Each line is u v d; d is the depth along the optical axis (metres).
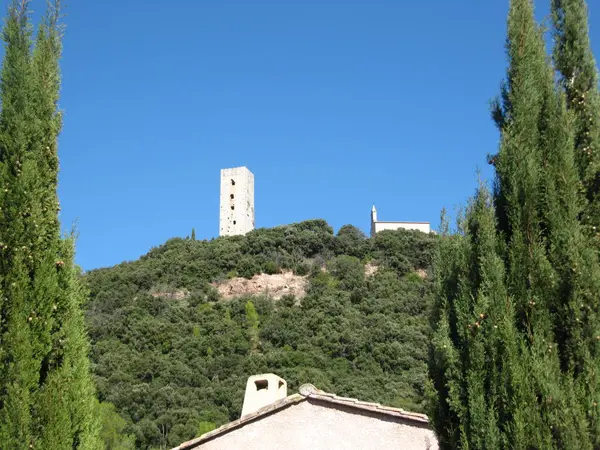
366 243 72.62
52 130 8.77
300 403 16.05
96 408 8.38
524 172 8.00
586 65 8.93
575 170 7.98
